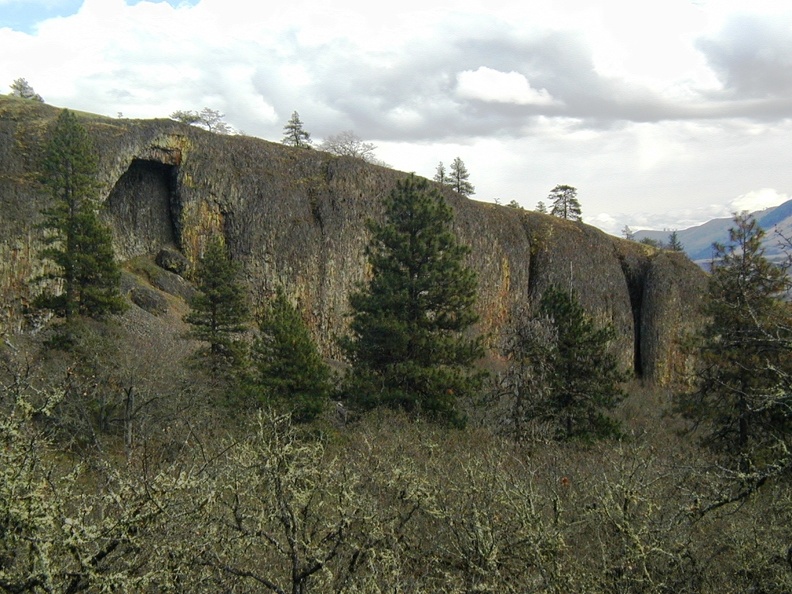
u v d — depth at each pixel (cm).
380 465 826
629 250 6362
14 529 369
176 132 4534
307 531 612
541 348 1903
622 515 616
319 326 4806
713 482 742
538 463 1092
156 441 1229
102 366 1886
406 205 2027
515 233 5797
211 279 2541
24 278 3328
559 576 561
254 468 554
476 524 585
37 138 3709
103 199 4109
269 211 4728
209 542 481
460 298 1975
